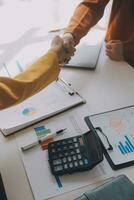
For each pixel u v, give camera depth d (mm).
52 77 896
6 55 1193
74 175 748
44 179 742
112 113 923
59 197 704
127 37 1198
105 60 1167
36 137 853
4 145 836
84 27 1105
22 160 792
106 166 770
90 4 1132
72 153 776
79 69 1114
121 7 1137
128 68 1129
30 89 812
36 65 852
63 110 935
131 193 662
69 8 1490
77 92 1006
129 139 834
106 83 1054
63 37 1026
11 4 1578
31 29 1370
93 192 665
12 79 766
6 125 883
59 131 864
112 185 680
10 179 747
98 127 870
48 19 1443
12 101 775
